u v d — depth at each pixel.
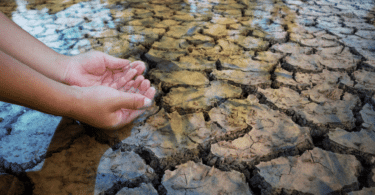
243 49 1.49
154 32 1.71
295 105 1.01
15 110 0.95
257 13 2.13
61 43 1.53
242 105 1.02
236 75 1.23
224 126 0.91
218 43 1.56
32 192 0.68
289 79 1.19
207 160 0.79
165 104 1.02
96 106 0.71
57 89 0.63
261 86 1.14
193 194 0.68
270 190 0.69
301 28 1.80
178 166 0.76
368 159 0.77
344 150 0.80
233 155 0.79
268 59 1.38
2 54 0.54
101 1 2.41
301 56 1.41
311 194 0.67
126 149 0.81
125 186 0.70
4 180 0.70
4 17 0.79
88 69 0.92
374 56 1.39
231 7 2.28
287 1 2.54
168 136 0.86
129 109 0.87
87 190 0.68
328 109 0.99
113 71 1.00
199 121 0.93
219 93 1.10
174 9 2.20
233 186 0.70
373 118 0.93
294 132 0.88
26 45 0.80
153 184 0.72
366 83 1.15
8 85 0.54
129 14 2.05
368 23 1.90
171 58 1.38
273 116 0.96
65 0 2.44
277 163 0.76
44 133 0.85
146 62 1.35
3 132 0.85
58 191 0.68
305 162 0.76
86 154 0.79
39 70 0.82
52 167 0.74
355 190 0.68
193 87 1.14
